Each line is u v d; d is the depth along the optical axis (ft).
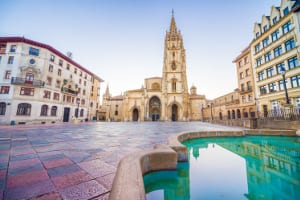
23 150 17.03
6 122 71.26
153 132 40.70
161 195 10.52
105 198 7.16
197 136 30.76
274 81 68.80
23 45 81.30
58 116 96.37
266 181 12.34
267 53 74.08
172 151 13.48
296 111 42.06
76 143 22.08
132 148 18.93
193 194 10.37
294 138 31.42
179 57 154.40
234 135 34.01
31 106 79.77
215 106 136.56
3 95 74.38
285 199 10.00
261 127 48.70
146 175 11.96
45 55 88.02
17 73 77.97
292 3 60.95
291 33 60.03
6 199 6.72
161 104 146.41
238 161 18.33
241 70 101.19
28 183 8.50
